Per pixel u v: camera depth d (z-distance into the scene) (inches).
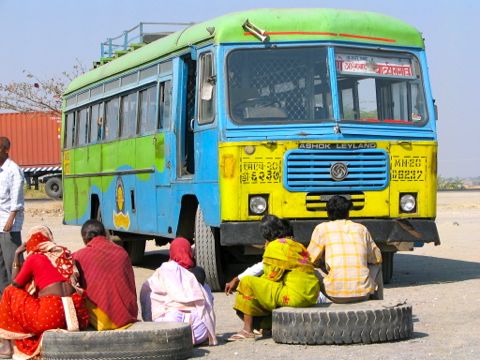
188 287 370.6
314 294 374.6
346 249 391.2
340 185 513.3
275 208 506.6
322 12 535.8
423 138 534.6
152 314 371.2
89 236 358.0
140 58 654.5
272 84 519.5
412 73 545.3
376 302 380.5
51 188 1841.8
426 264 675.4
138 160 650.8
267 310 380.5
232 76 517.0
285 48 524.4
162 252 850.8
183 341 339.0
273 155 507.5
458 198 1625.2
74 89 845.8
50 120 2011.6
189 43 555.2
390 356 335.0
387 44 541.0
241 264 680.4
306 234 506.6
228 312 466.6
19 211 471.8
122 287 347.6
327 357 337.1
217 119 512.4
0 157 473.1
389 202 521.7
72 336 326.3
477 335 375.6
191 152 577.6
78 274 345.1
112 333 327.6
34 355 337.4
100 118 756.6
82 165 805.2
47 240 351.3
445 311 440.5
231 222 506.0
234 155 505.4
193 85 578.9
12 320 341.4
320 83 522.0
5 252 470.9
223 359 342.0
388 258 556.1
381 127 525.0
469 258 711.7
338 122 517.0
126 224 681.6
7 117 2020.2
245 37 522.0
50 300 338.0
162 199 602.5
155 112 616.1
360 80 529.7
